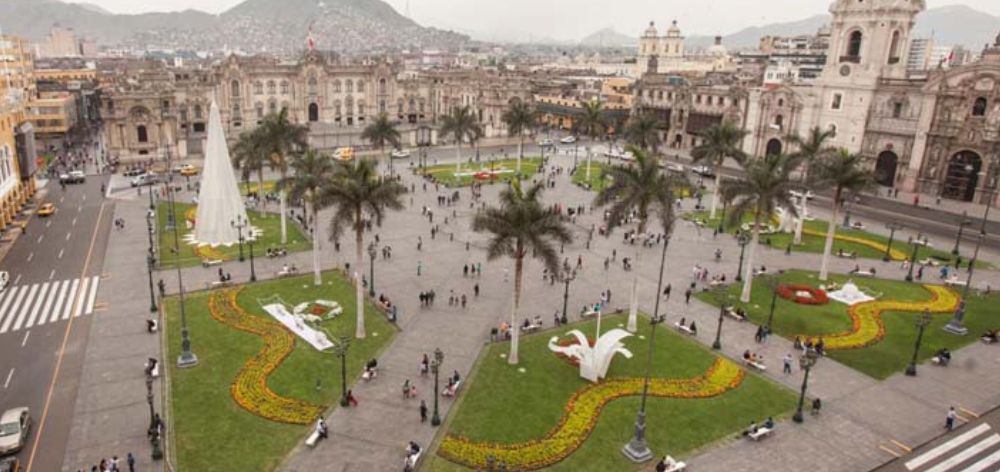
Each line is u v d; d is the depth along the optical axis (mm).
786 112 125500
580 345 48344
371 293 61469
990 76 97375
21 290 61438
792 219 86375
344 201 50000
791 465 37875
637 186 52000
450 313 58094
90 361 47906
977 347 53844
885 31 109562
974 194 103438
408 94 182250
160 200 97312
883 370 49531
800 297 62281
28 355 48781
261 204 88750
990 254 79312
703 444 39531
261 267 68938
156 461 36656
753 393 45656
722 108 141625
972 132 100938
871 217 96250
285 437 39125
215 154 74250
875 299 63562
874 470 37688
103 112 126125
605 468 37000
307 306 58281
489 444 38750
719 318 55781
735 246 81062
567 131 183875
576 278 68000
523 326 54719
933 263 74750
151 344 50812
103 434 39156
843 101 116312
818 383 47375
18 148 94125
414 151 149375
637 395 44844
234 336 52250
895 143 111062
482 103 168875
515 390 45156
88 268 67812
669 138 157125
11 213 86188
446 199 100688
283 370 46906
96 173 116625
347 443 38719
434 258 73312
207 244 75188
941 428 42062
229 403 42531
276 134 78000
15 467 35188
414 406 42875
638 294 63906
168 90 132125
